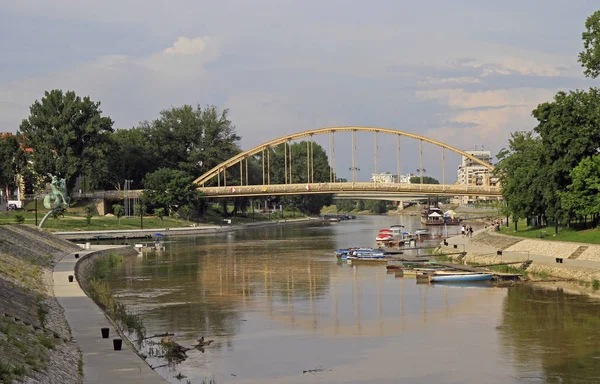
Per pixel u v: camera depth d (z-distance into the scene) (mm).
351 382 36406
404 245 128500
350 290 68312
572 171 88125
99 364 33875
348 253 102812
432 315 54250
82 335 40938
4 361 29359
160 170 190750
